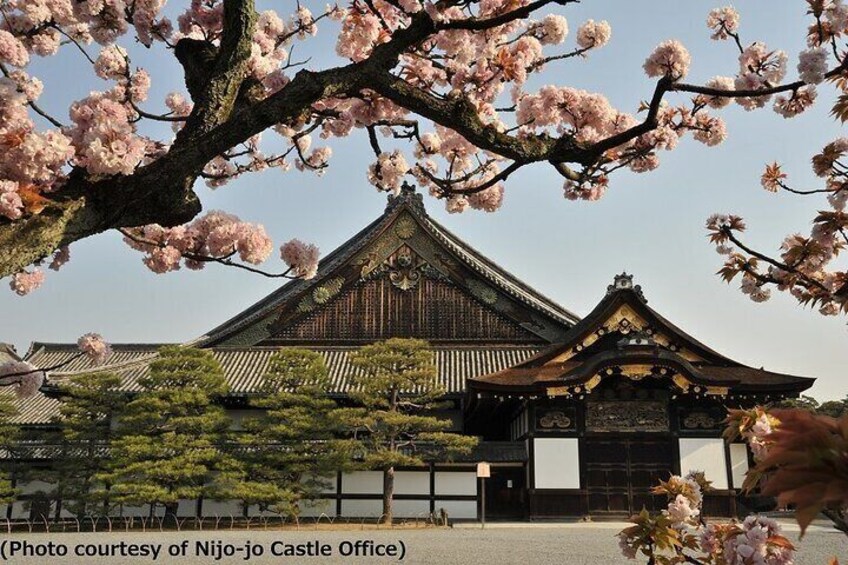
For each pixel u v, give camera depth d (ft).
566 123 24.53
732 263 21.94
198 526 101.30
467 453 106.22
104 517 107.04
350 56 26.12
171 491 98.68
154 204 15.46
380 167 29.53
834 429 6.53
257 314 134.00
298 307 135.03
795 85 17.20
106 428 106.22
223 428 106.32
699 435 106.22
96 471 104.68
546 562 58.54
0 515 113.70
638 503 104.32
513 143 18.15
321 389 105.81
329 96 16.58
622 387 108.06
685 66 21.06
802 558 58.75
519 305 133.08
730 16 22.66
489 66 24.23
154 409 100.63
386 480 102.12
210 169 29.45
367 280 136.26
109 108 15.92
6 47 20.11
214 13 25.71
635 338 105.19
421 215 137.49
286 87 15.98
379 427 105.09
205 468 98.17
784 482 6.29
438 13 16.87
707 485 19.11
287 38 29.37
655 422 107.24
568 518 103.65
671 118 25.52
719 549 16.05
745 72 21.61
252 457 102.27
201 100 16.31
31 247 13.48
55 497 101.45
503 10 23.75
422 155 30.25
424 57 23.21
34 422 123.54
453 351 130.82
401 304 134.72
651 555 17.53
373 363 101.60
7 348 146.10
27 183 14.70
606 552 65.05
